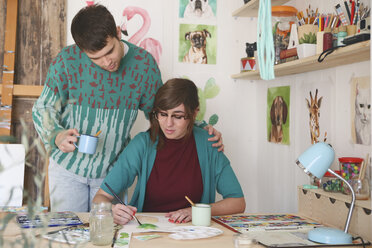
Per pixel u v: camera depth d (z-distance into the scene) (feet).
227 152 8.93
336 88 5.94
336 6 5.30
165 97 4.96
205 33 8.75
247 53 8.30
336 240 3.67
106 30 4.93
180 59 8.63
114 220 4.29
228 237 3.89
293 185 7.38
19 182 7.25
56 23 8.11
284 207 7.75
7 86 7.82
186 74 8.68
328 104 6.16
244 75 8.11
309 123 6.77
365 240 3.87
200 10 8.71
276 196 8.09
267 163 8.52
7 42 7.86
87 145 5.29
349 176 4.63
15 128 8.04
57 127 5.57
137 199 5.39
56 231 3.78
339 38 4.95
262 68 4.02
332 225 4.54
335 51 4.80
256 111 9.03
